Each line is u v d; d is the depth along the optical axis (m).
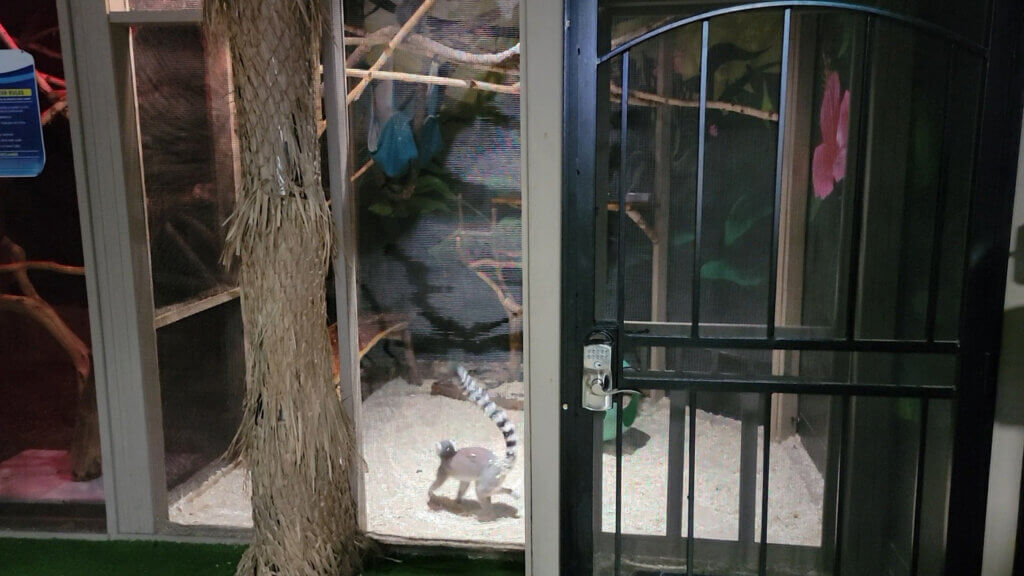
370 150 2.22
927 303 1.78
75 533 2.52
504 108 2.17
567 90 1.78
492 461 2.35
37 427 2.54
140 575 2.31
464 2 2.13
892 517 1.92
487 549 2.37
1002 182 1.67
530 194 1.80
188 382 2.54
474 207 2.23
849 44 1.76
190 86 2.39
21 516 2.54
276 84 1.82
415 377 2.40
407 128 2.21
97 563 2.37
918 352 1.76
